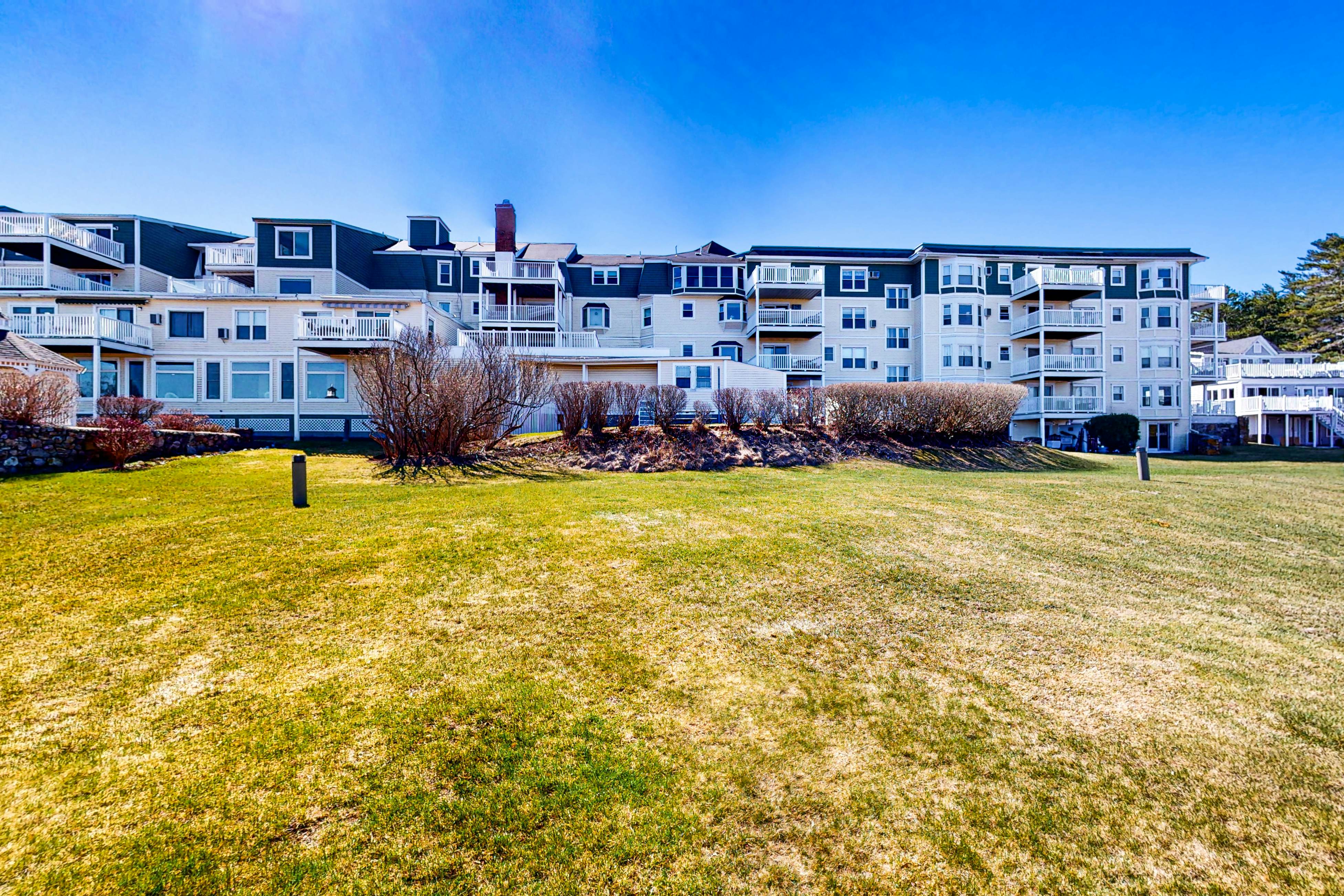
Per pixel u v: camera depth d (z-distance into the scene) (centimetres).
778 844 263
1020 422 3306
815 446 1574
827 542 698
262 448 1777
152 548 629
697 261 3491
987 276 3447
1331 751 326
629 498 947
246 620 463
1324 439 3828
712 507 881
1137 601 534
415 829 265
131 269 3019
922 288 3412
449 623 469
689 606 512
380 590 528
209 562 590
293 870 242
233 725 331
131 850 248
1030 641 456
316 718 339
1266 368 4306
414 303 2483
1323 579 595
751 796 291
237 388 2441
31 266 2662
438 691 372
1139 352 3394
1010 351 3434
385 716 344
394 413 1313
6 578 536
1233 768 312
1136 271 3409
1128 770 311
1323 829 271
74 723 328
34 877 234
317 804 277
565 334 3016
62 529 699
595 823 272
